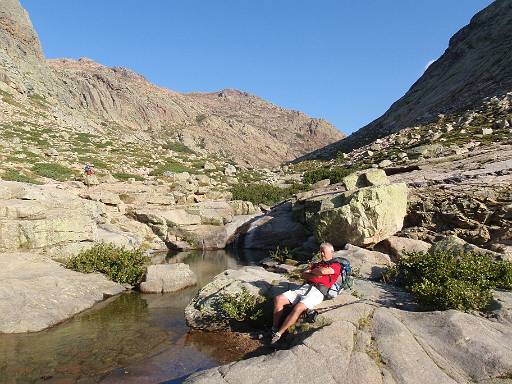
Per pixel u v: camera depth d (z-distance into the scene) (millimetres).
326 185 29016
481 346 7102
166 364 8211
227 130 172125
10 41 78812
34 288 11297
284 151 185000
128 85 159375
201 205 25281
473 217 15219
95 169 34000
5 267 12414
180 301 12484
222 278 11195
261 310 9711
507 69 61875
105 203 23188
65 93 89438
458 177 18125
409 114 77250
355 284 10703
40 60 88062
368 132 82562
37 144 42000
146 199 24844
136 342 9273
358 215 15016
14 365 8031
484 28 84188
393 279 11305
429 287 9289
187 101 196000
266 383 6523
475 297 8914
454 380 6605
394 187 15617
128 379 7578
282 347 8617
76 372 7812
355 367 6762
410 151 33000
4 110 55344
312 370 6738
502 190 15445
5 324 9625
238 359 8438
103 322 10531
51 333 9688
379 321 7984
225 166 49969
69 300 11406
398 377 6625
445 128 42344
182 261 19359
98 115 123125
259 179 42781
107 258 14258
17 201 15367
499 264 10352
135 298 12734
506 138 29234
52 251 14727
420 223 16531
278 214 23500
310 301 8617
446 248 12125
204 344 9227
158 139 123188
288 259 17234
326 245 9547
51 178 28922
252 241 22812
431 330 7723
